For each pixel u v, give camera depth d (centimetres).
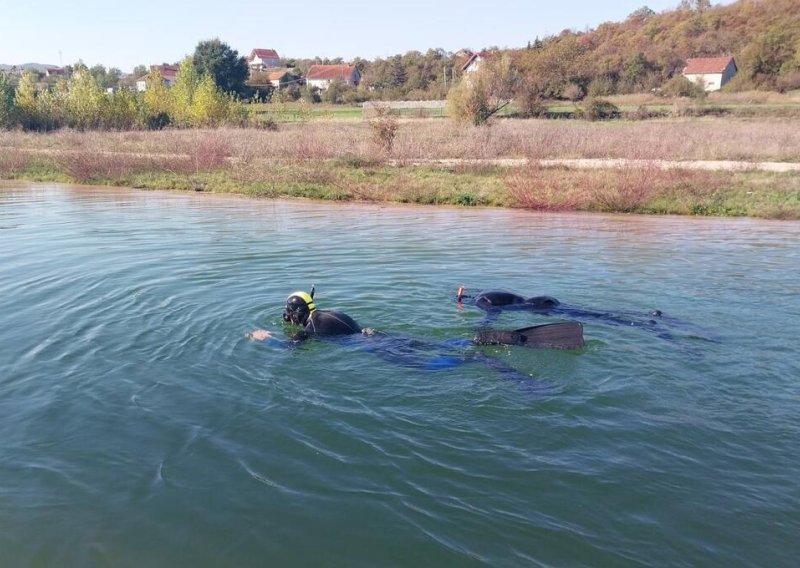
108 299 895
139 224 1545
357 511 434
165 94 5178
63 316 823
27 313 836
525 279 1022
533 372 662
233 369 668
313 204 1980
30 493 457
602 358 695
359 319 833
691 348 719
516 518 423
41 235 1391
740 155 2759
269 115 5172
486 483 462
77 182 2597
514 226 1548
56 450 512
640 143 2959
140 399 598
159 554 398
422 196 2031
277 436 531
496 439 524
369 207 1919
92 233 1412
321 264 1108
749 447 509
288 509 437
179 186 2367
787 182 2144
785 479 464
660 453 501
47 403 589
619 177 2052
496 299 880
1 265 1095
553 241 1343
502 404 588
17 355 696
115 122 4831
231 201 2039
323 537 410
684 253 1221
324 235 1395
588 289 966
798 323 799
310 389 621
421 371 666
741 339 746
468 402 592
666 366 671
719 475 470
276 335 768
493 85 4906
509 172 2461
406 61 9244
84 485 466
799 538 402
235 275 1029
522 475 471
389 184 2208
